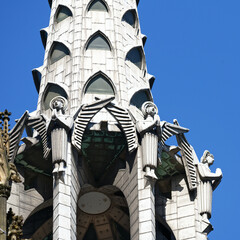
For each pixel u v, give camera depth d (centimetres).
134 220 7238
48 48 8088
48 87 7788
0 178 6103
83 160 7456
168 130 7575
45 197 7594
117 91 7712
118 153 7550
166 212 7650
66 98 7669
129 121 7450
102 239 7938
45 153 7356
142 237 7106
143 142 7388
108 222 7912
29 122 7481
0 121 6438
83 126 7362
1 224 5950
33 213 7600
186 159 7694
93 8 8225
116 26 8112
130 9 8288
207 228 7581
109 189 7656
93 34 8012
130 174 7419
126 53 7981
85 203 7812
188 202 7669
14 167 6197
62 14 8262
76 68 7831
